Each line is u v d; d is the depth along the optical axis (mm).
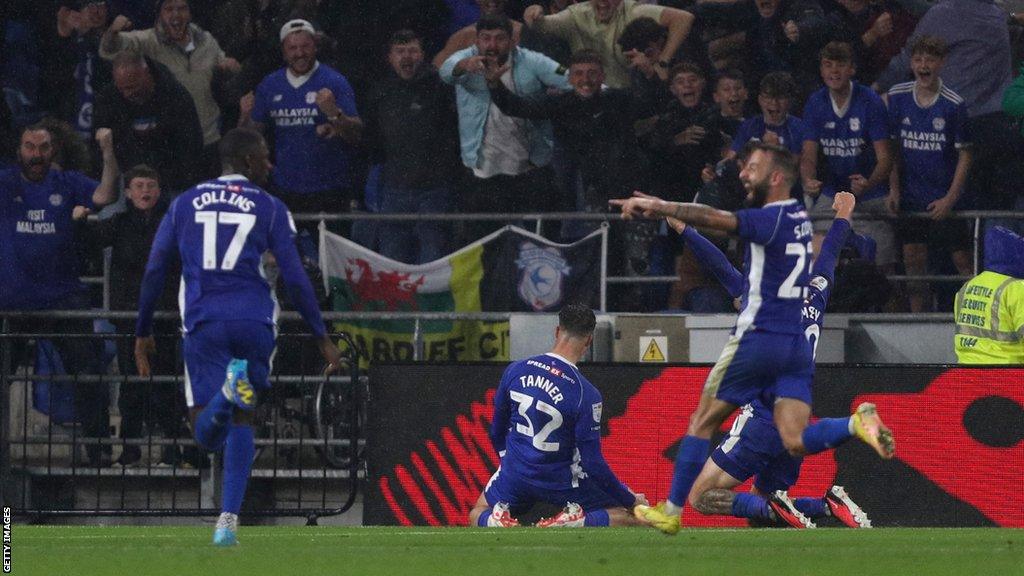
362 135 47406
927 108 45531
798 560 19875
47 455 40875
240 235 22344
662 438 34625
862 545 22875
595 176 46594
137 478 40906
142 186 42281
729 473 30375
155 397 40031
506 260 42094
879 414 34375
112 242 42469
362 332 40594
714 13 48000
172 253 22719
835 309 42125
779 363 21969
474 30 48750
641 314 37500
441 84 46844
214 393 22109
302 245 45906
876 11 48812
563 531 28125
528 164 47000
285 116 46969
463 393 35188
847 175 46188
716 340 36688
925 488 34219
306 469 39781
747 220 21547
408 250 46500
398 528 30109
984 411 34094
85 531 28125
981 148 46875
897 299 44438
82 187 42750
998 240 35688
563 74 46438
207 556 20516
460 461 35062
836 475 34438
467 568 19000
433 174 47094
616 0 47594
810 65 48062
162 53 48250
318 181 47125
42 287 42188
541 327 38094
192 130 47688
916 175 45906
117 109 47312
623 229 45906
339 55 49188
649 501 34531
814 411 34500
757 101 48219
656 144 46375
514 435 31406
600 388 34906
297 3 48750
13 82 51000
